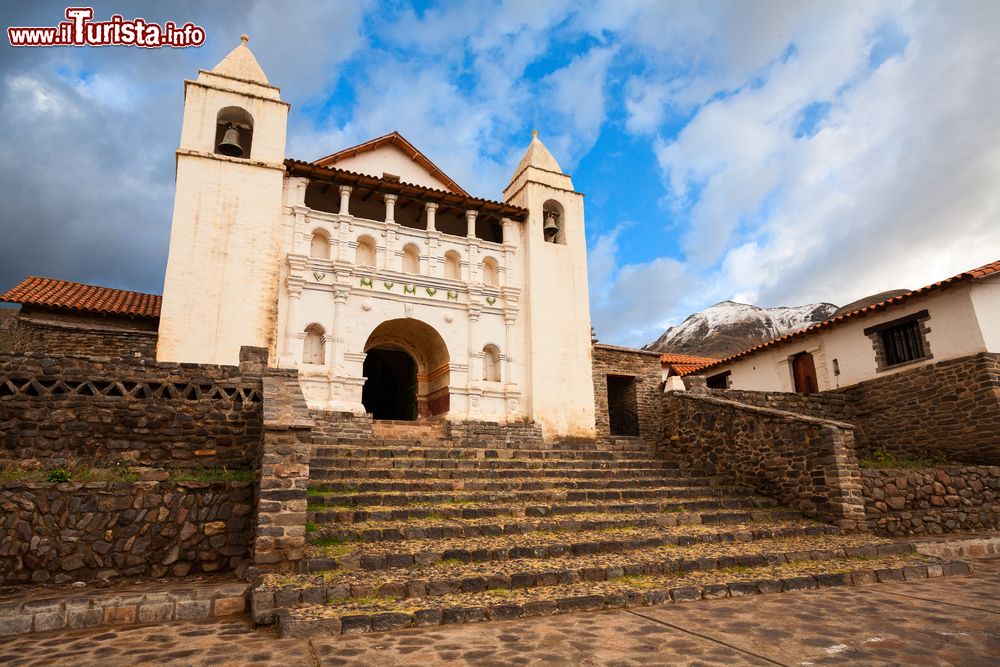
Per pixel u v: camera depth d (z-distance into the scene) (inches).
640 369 933.8
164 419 420.8
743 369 898.1
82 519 308.5
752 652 199.3
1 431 382.0
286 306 677.9
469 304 772.0
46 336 609.9
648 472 523.5
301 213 709.9
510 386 764.6
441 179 861.8
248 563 307.4
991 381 572.7
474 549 318.0
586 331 818.2
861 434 687.1
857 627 227.8
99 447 401.1
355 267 717.9
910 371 649.6
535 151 877.2
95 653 204.7
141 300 738.8
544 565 304.5
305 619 226.7
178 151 663.8
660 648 204.1
